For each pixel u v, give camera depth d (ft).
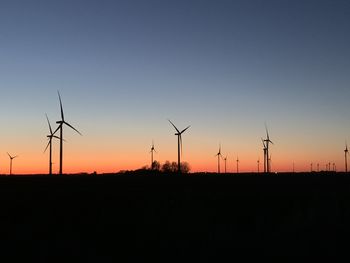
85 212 146.20
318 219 127.95
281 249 93.30
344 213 140.67
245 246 95.86
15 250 91.30
